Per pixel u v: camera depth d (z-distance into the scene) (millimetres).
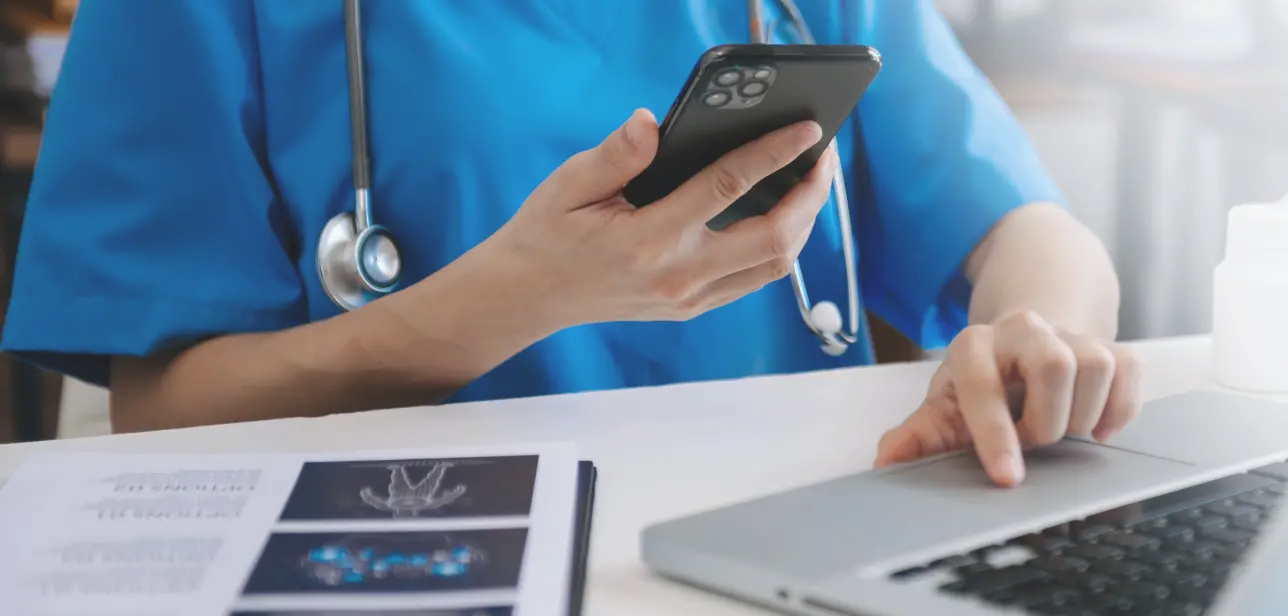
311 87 827
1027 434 489
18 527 421
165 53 782
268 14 821
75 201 764
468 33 846
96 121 768
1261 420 538
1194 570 337
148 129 774
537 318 656
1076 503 405
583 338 860
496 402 683
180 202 777
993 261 855
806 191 571
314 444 589
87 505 443
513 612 352
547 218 571
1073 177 2252
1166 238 2225
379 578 376
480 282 642
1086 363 488
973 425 478
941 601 316
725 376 902
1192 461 462
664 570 393
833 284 946
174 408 777
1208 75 2203
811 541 375
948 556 355
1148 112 2215
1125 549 357
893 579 334
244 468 487
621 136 506
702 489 512
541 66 851
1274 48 2182
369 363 714
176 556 396
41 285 752
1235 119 2209
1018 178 927
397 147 822
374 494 457
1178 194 2213
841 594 337
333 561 391
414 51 829
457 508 441
